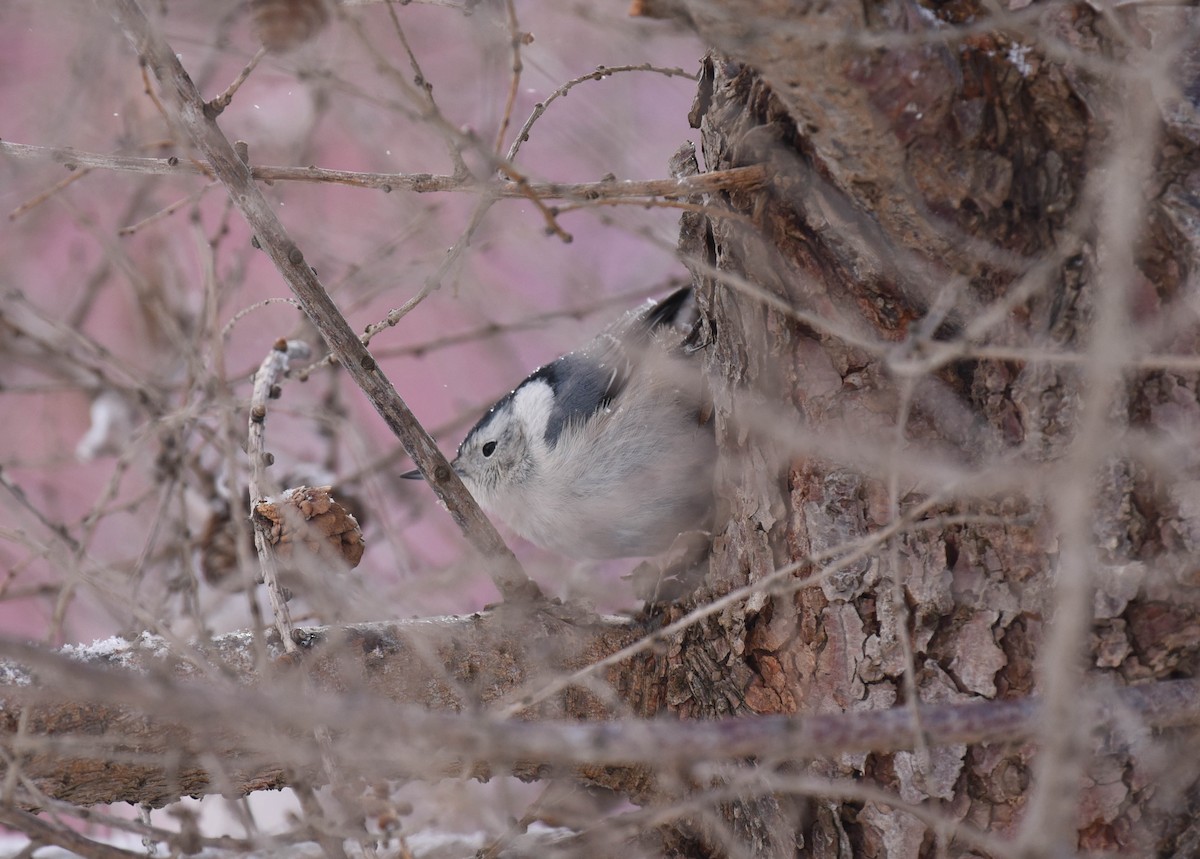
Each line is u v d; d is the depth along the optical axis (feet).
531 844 20.85
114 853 15.94
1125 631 16.61
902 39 14.12
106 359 29.12
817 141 16.16
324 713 11.74
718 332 20.79
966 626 17.74
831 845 18.69
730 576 20.29
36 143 30.42
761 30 14.14
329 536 20.56
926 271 17.54
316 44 23.91
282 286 37.09
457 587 27.86
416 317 38.70
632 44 36.14
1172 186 16.28
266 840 16.63
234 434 22.88
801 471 18.99
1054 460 16.84
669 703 20.76
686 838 21.31
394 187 17.94
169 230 35.47
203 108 17.81
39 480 37.22
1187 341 16.24
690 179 17.78
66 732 17.19
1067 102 16.49
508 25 21.12
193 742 17.63
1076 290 16.81
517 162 34.96
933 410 18.22
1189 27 16.03
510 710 16.61
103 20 28.25
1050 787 12.58
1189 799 17.07
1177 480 16.31
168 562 30.91
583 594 22.47
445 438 38.50
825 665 18.67
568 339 37.09
